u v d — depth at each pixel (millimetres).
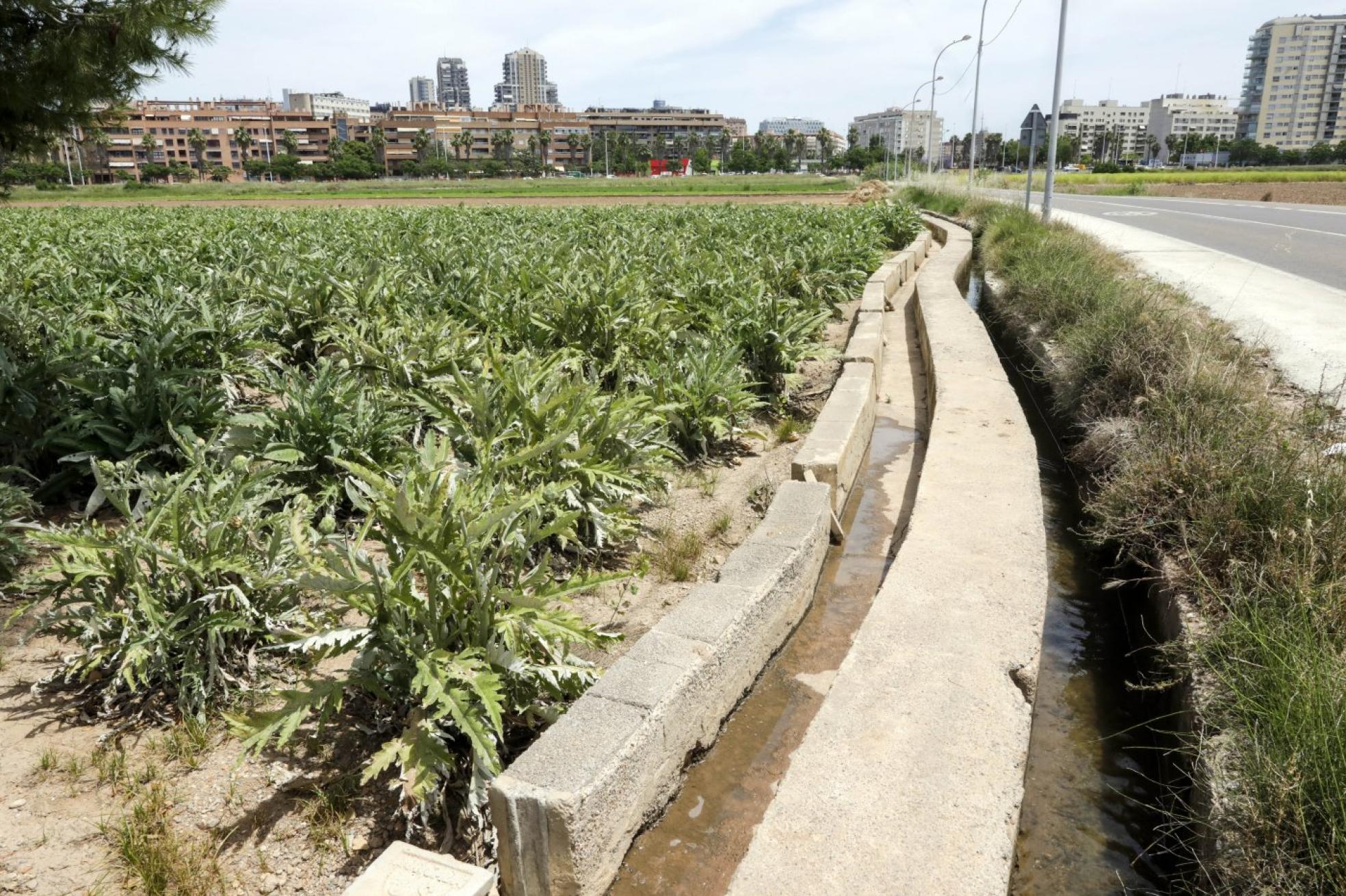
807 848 2547
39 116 6156
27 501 4742
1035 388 9523
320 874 2869
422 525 3301
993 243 17750
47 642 4164
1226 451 4734
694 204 33875
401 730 3412
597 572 4871
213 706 3664
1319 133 118250
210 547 3826
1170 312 7844
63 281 8898
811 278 12141
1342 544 3742
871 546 5695
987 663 3410
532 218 21375
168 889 2791
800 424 7773
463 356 6707
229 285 8945
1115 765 3627
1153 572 4523
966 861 2484
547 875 2789
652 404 5961
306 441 5293
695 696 3477
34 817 3043
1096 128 176875
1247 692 3098
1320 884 2404
